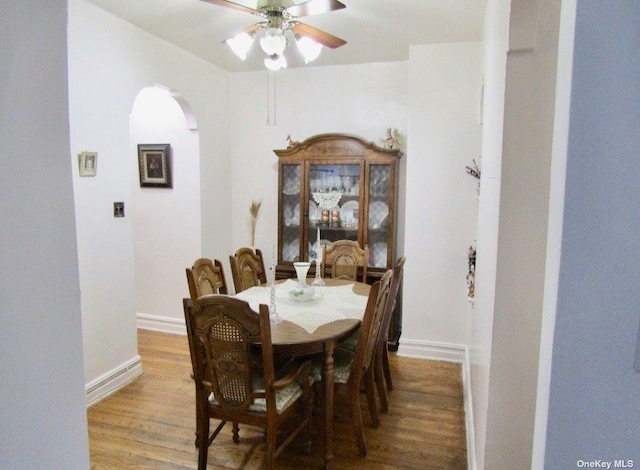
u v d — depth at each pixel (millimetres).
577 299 729
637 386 720
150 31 3227
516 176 1399
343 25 3059
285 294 2896
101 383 2961
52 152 688
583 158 709
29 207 655
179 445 2422
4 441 636
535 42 1340
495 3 1993
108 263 3004
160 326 4238
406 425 2639
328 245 3939
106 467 2225
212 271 2828
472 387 2533
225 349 1901
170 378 3260
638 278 703
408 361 3635
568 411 752
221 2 2195
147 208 4160
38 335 679
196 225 4023
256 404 2000
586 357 733
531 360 1443
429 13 2830
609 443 741
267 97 4309
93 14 2787
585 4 692
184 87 3688
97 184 2887
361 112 4062
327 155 3898
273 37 2271
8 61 614
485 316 1791
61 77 698
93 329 2900
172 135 3998
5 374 633
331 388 2160
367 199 3850
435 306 3650
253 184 4445
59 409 720
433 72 3473
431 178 3551
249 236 4508
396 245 4055
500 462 1502
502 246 1427
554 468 771
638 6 676
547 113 1361
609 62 689
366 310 2186
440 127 3492
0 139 608
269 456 1955
